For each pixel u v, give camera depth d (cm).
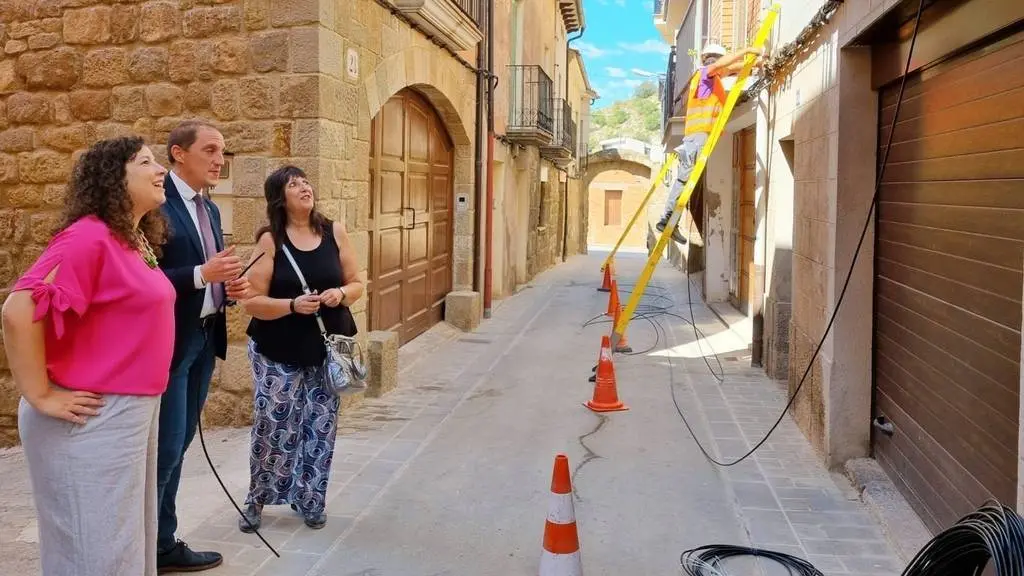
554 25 2073
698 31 1361
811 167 607
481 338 1073
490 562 402
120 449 271
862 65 514
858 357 526
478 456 570
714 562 399
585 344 1034
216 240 384
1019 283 313
